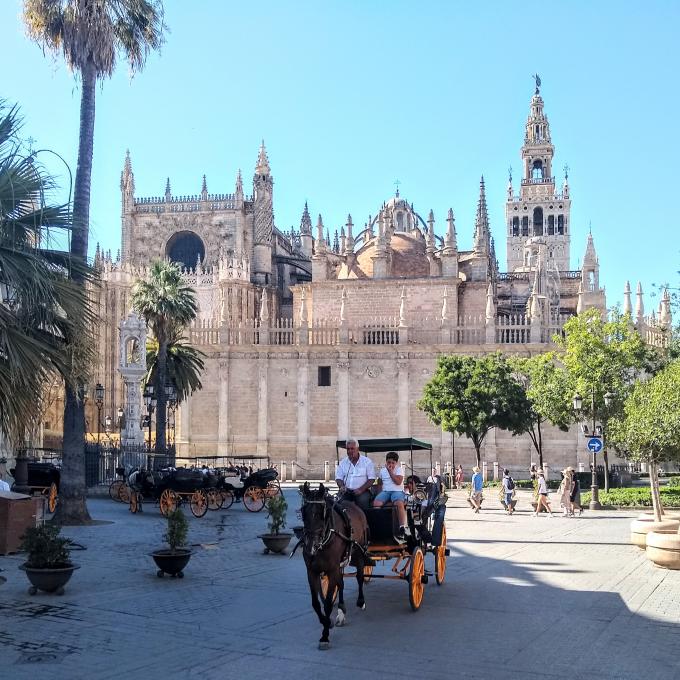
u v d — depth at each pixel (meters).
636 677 11.52
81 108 32.00
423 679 11.44
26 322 18.44
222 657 12.58
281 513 24.48
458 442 71.62
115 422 82.56
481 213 104.06
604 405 48.53
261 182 98.19
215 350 76.12
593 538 28.56
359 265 91.94
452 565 22.05
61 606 16.30
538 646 13.19
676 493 44.62
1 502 22.66
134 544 25.78
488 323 72.88
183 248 99.31
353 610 16.06
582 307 78.50
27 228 19.00
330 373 74.81
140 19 32.25
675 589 18.28
